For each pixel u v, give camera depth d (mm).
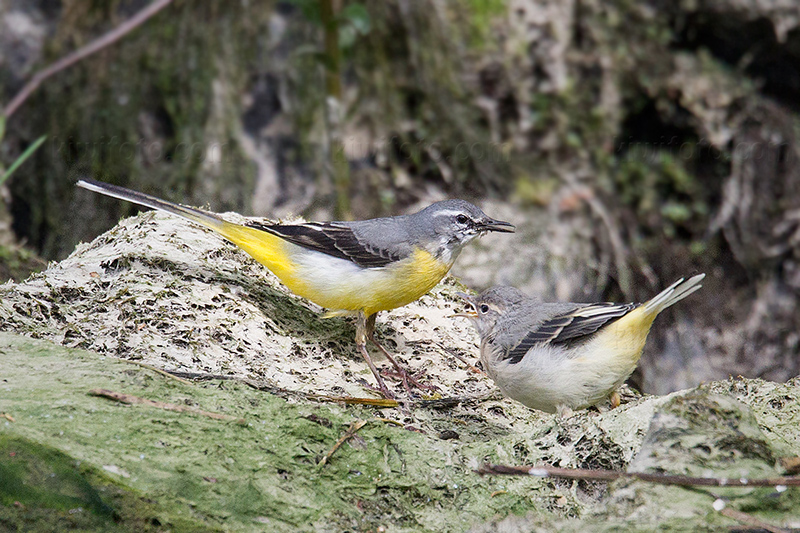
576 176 15734
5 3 16781
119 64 16406
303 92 16250
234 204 15430
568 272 14781
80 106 16094
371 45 16625
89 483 5109
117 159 15812
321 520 5457
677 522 5570
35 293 8039
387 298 8773
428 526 5664
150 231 9609
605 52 16016
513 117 16203
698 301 14781
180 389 6055
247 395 6141
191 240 9617
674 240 15273
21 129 15961
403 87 16484
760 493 5738
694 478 5824
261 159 15805
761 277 14930
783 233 14945
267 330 8492
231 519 5266
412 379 8430
